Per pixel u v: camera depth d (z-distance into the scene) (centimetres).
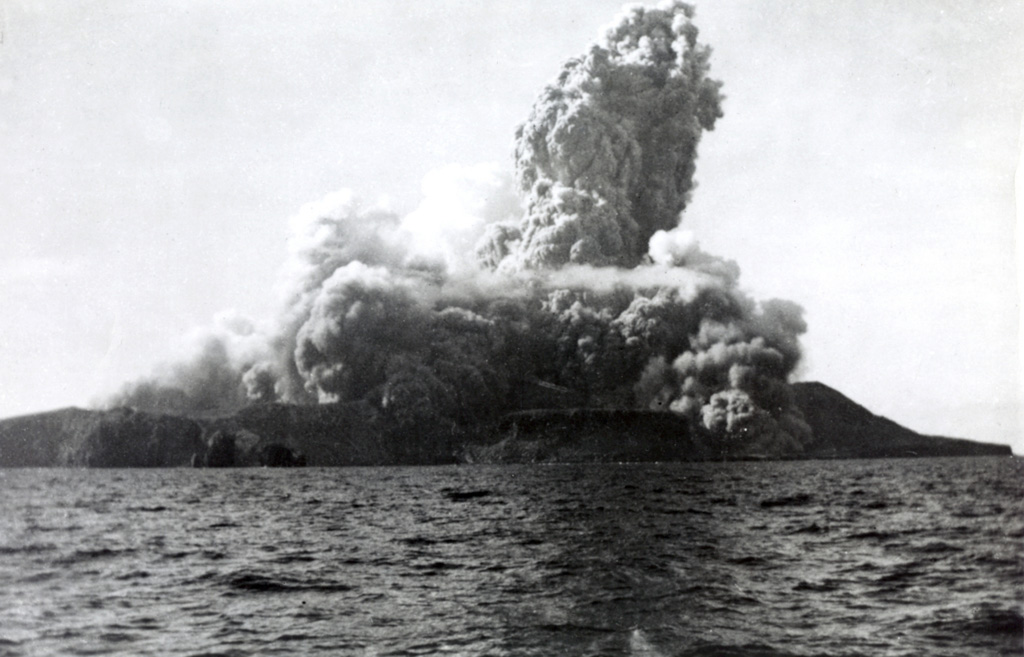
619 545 2894
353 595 2166
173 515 4012
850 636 1758
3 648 1728
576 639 1748
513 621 1886
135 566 2598
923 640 1727
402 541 3080
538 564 2548
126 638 1786
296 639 1764
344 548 2930
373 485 5909
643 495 4788
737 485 5406
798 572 2383
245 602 2100
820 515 3691
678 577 2325
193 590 2247
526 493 5069
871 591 2141
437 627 1842
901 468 6625
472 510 4150
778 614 1920
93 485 5847
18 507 4338
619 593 2138
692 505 4203
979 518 3516
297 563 2638
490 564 2572
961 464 6769
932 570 2397
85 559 2725
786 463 7800
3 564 2638
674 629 1812
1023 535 3011
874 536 3034
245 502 4650
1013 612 1911
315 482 6272
